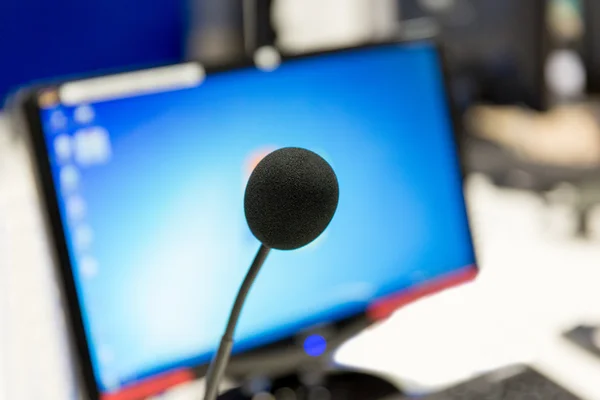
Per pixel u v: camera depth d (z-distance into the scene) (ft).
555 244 4.22
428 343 3.26
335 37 5.44
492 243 4.26
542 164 4.75
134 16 7.62
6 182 5.06
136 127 2.44
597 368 2.98
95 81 2.39
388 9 5.24
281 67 2.69
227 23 5.18
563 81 4.95
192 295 2.54
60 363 3.06
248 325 2.64
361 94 2.84
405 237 2.94
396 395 2.87
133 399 2.44
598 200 4.27
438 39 3.03
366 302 2.87
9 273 3.87
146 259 2.47
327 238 2.78
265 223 1.34
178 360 2.51
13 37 7.60
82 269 2.36
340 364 3.10
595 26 4.69
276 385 2.97
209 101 2.56
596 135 4.94
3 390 2.89
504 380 2.79
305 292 2.74
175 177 2.51
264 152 2.65
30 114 2.29
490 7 4.61
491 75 4.77
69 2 7.57
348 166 2.81
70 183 2.35
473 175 5.06
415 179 2.96
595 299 3.56
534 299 3.60
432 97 3.00
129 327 2.44
